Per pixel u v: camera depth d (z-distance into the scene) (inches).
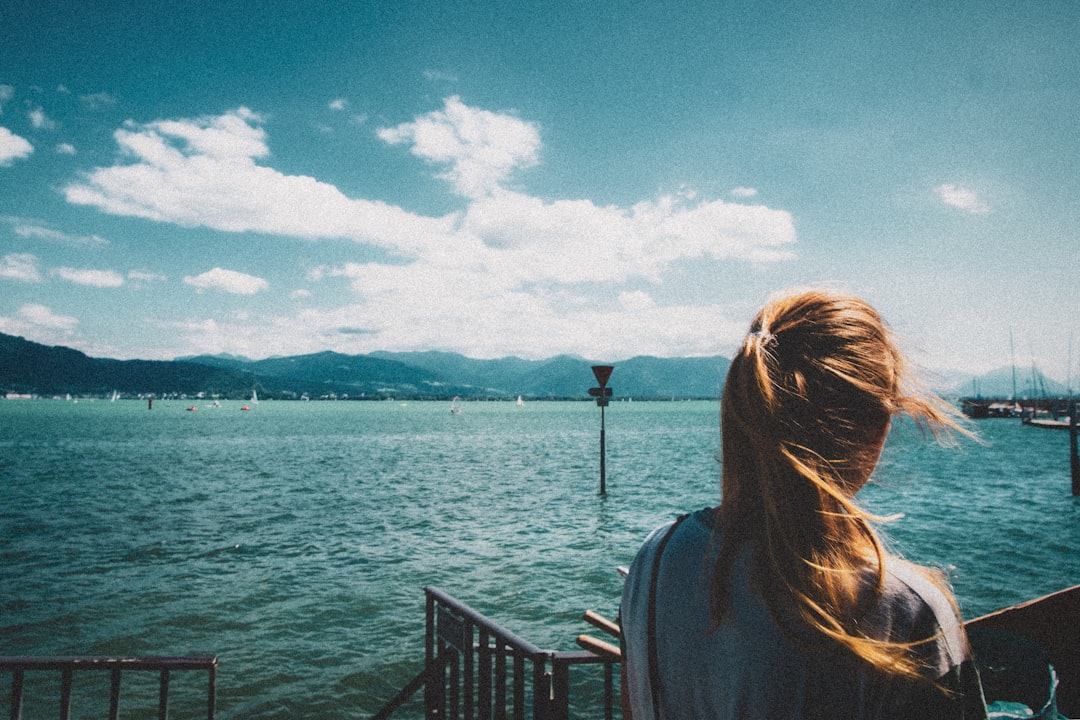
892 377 36.3
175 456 1785.2
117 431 3184.1
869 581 32.0
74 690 312.7
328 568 546.3
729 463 38.7
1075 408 980.6
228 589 482.9
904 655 30.0
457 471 1380.4
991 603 431.8
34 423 4099.4
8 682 320.8
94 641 377.1
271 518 797.2
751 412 36.1
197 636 385.1
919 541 624.1
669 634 38.4
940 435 36.6
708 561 37.1
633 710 42.5
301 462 1608.0
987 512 805.2
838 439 34.2
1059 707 76.2
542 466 1487.5
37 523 763.4
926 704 31.0
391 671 334.6
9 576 523.2
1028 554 573.9
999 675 54.2
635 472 1332.4
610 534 685.3
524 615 418.6
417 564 557.3
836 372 34.4
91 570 542.6
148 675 330.0
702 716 36.3
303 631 393.7
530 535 682.8
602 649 116.6
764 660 32.9
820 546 32.4
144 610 433.1
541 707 110.9
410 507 882.8
